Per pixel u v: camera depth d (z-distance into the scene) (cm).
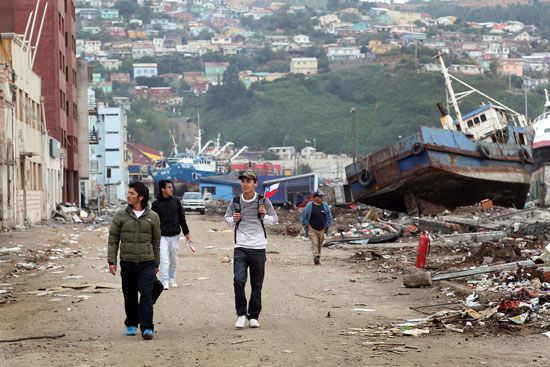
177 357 1209
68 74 8862
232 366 1133
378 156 5053
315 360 1161
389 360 1152
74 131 9162
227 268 2553
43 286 2136
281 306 1719
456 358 1159
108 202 13262
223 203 10138
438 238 3328
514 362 1127
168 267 2033
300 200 8975
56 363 1177
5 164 4791
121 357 1218
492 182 5172
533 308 1466
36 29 7862
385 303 1731
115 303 1791
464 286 1830
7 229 4797
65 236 4241
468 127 5803
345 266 2584
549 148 8319
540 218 4034
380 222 4375
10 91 4947
